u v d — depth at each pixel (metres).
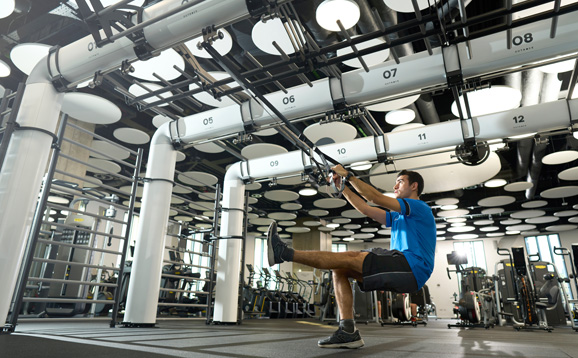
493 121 4.37
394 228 2.02
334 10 2.89
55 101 3.23
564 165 8.81
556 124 4.12
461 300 7.12
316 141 6.03
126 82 5.12
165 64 3.85
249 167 6.02
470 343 2.87
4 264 2.67
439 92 4.51
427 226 1.92
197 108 6.01
